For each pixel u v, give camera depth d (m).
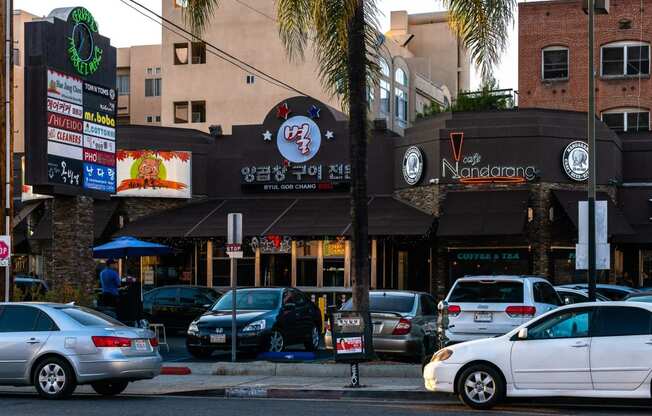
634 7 46.94
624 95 46.81
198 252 35.69
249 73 58.88
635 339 13.80
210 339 21.75
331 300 33.78
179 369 19.61
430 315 21.25
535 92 48.31
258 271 34.91
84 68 26.59
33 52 25.19
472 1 19.06
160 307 28.19
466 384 14.45
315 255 34.38
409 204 33.84
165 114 60.22
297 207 35.03
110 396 16.25
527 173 31.84
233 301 20.34
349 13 17.75
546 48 48.25
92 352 15.25
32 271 39.06
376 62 20.14
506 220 30.97
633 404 15.16
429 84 62.91
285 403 15.15
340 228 33.06
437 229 31.72
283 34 19.20
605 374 13.82
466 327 18.67
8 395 16.31
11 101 20.12
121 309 23.06
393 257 34.19
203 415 13.34
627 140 35.28
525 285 18.69
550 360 14.11
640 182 34.69
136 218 35.62
